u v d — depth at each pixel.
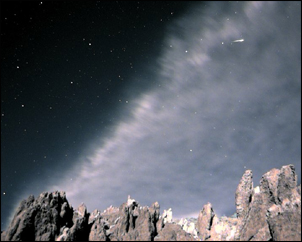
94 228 45.62
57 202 45.69
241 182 53.38
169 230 47.31
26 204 44.22
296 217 40.75
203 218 52.00
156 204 53.31
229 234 48.41
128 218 48.16
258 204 47.62
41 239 40.34
